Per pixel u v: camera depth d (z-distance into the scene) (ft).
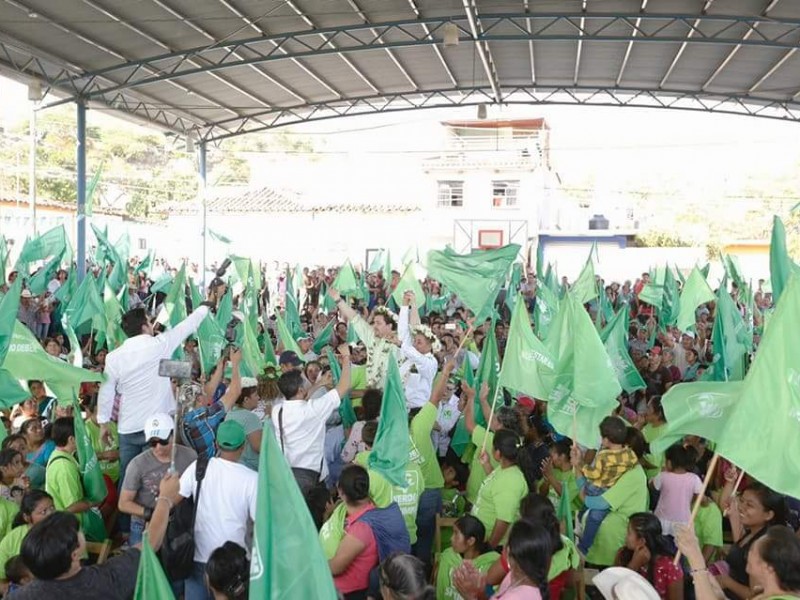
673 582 16.20
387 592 12.67
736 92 76.07
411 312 35.60
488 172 122.62
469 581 14.83
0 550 16.44
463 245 122.93
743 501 16.17
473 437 22.94
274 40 60.75
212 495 15.57
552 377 22.45
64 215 113.70
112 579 12.75
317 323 50.55
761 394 13.55
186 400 23.08
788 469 13.20
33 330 48.62
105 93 63.93
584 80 77.05
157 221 149.28
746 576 15.88
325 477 21.50
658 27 60.23
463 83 78.28
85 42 54.80
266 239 127.65
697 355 43.27
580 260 126.11
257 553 11.04
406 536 16.80
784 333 13.56
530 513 15.52
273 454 11.34
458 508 24.38
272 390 23.72
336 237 126.31
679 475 19.88
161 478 18.25
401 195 138.41
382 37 63.26
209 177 183.32
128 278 63.36
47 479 20.13
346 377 20.95
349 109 85.30
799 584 11.56
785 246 23.94
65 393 23.12
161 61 62.59
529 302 66.80
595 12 57.57
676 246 148.05
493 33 63.46
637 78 75.05
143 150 176.65
